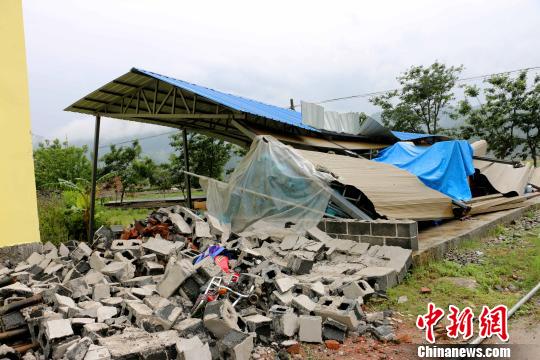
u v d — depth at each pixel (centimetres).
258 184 968
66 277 630
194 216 852
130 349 384
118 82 1221
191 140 2723
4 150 769
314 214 891
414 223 768
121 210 2184
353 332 494
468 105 2655
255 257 693
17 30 800
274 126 1475
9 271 687
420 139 1786
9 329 469
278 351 449
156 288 560
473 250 884
